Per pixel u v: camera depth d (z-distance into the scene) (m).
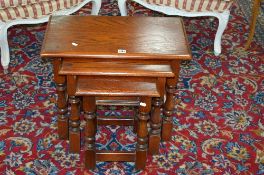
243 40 2.66
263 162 1.85
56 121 2.01
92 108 1.59
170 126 1.86
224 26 2.36
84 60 1.53
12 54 2.43
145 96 1.52
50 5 2.15
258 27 2.80
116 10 2.85
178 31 1.68
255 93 2.25
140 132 1.65
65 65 1.51
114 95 1.50
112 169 1.77
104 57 1.51
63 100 1.77
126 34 1.64
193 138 1.95
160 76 1.51
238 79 2.34
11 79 2.25
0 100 2.11
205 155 1.87
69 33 1.63
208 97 2.20
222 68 2.41
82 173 1.75
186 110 2.11
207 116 2.08
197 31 2.71
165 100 1.79
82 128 1.95
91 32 1.64
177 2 2.25
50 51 1.51
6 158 1.80
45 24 2.69
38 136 1.92
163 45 1.58
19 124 1.98
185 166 1.81
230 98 2.20
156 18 1.76
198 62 2.45
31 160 1.80
